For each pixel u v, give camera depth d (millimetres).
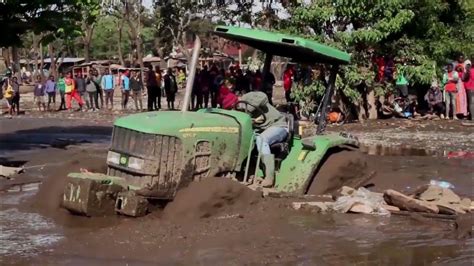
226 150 9438
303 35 23750
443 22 26609
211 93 27234
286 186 10070
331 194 10289
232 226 8695
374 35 22625
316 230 8602
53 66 63312
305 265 7281
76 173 9273
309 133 12867
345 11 22938
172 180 9008
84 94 32812
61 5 17000
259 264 7312
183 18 60562
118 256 7598
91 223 8805
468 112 23594
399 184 11703
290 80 23922
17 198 10789
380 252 7730
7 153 16469
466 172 12992
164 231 8477
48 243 8117
